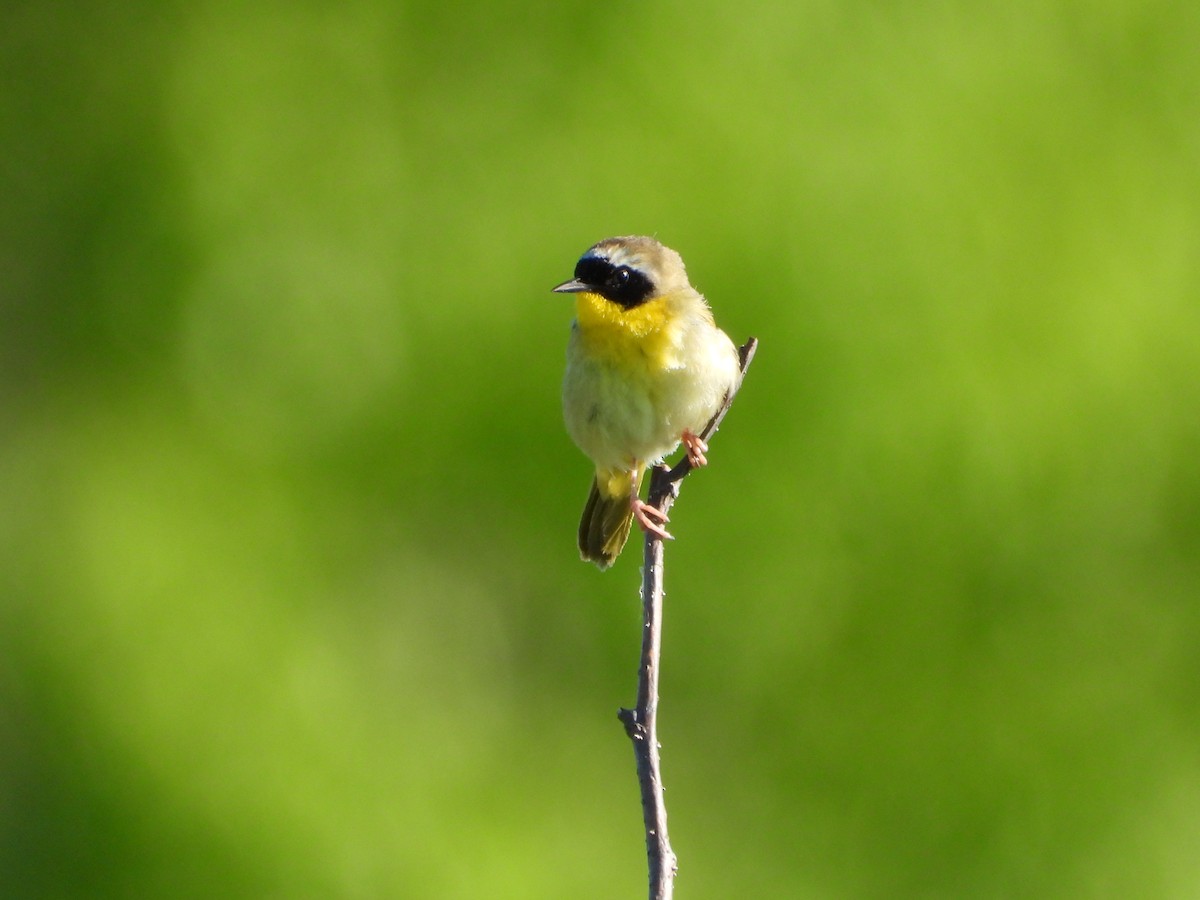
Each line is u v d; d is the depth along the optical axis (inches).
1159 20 638.5
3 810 561.6
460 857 573.3
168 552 597.9
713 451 564.4
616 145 582.6
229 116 636.7
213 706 573.6
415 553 610.9
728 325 556.7
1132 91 633.6
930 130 583.8
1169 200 622.8
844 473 563.2
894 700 600.7
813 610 584.1
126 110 659.4
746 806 606.9
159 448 621.0
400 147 618.5
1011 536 584.4
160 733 566.3
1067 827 613.9
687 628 585.6
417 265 599.2
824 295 557.6
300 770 569.6
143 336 634.8
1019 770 612.1
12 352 650.2
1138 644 613.9
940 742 605.0
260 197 626.2
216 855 550.6
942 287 565.3
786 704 601.9
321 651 594.6
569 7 608.1
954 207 577.0
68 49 673.6
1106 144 617.6
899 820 608.7
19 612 597.0
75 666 581.0
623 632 610.9
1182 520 614.9
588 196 579.8
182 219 633.6
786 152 570.6
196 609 589.9
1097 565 606.2
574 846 601.9
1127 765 617.9
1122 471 596.7
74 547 607.2
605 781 611.5
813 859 605.9
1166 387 604.7
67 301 649.0
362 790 576.4
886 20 598.5
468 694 613.6
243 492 609.0
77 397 641.6
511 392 587.8
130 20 667.4
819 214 565.3
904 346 560.4
